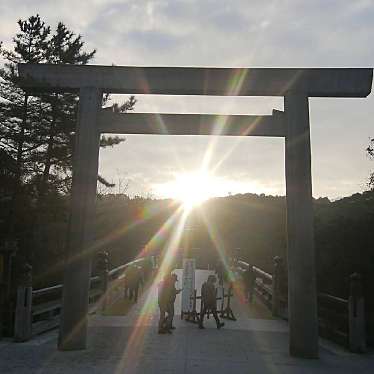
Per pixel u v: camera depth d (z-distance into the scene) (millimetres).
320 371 9445
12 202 22188
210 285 14305
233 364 9820
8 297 13188
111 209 39312
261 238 35906
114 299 20938
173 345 11617
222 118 12008
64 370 9141
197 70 11953
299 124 11602
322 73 11750
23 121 22984
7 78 23438
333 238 14836
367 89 11695
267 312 17938
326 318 13469
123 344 11680
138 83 11969
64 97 23297
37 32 25469
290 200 11391
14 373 8930
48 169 24172
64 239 26328
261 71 11844
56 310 15562
